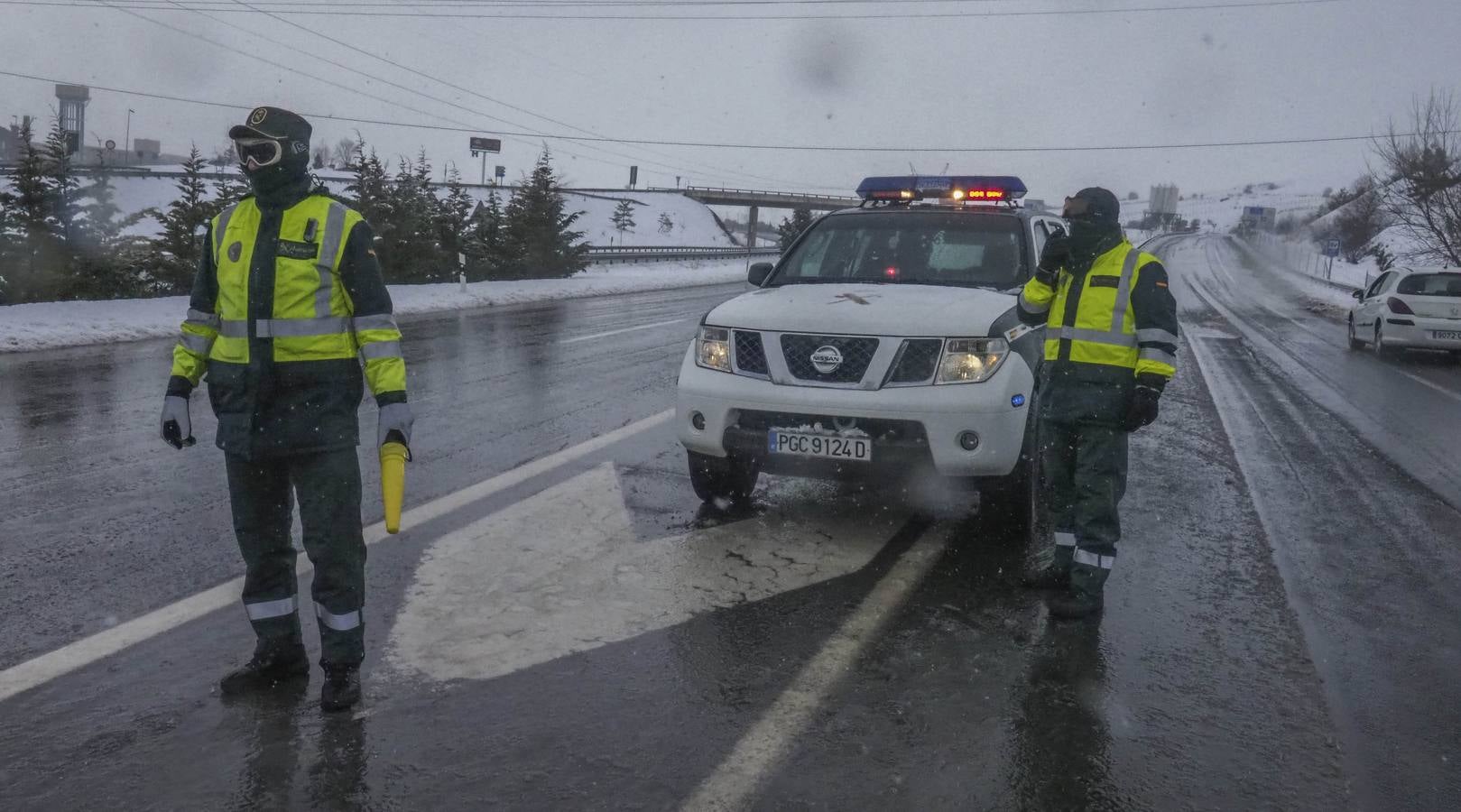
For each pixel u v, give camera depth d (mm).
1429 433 8508
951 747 2918
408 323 16031
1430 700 3344
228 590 4008
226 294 3023
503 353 11961
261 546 3172
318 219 3027
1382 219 58594
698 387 5008
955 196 7215
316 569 3090
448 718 3016
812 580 4301
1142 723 3107
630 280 33594
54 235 20188
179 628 3635
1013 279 5871
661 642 3607
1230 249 84500
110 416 7539
